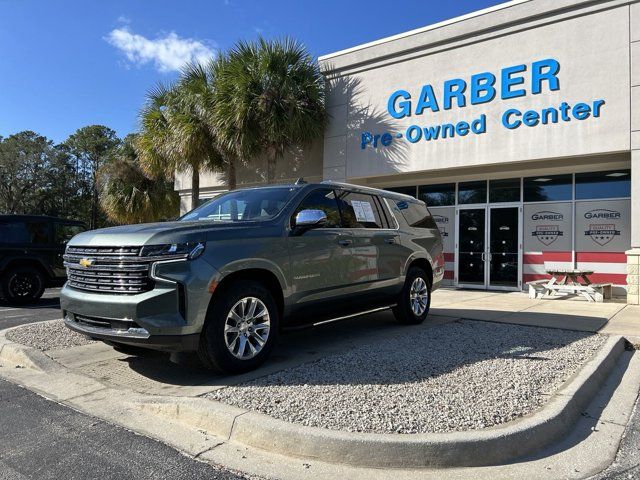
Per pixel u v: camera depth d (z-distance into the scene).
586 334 6.56
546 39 10.95
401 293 6.93
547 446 3.43
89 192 59.00
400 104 13.15
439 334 6.53
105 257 4.55
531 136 11.12
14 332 6.73
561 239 12.26
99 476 2.99
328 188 6.00
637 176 9.90
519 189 12.91
